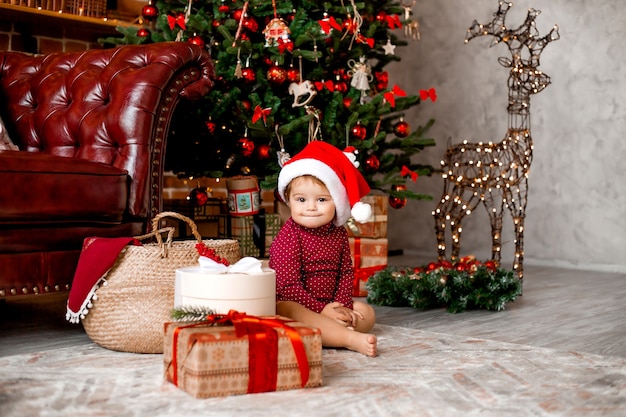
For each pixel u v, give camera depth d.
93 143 2.42
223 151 3.21
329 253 2.20
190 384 1.48
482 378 1.69
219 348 1.48
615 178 4.34
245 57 3.09
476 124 4.91
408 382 1.63
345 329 1.96
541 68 4.64
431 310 2.81
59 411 1.38
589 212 4.45
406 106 3.44
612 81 4.36
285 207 3.30
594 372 1.77
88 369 1.72
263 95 3.19
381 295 2.88
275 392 1.52
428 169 3.50
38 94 2.66
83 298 1.95
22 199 2.05
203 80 2.53
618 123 4.33
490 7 4.83
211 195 4.14
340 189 2.11
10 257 2.04
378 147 3.19
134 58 2.50
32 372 1.68
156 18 3.35
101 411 1.38
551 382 1.66
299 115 3.21
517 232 3.42
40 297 3.02
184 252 2.00
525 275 4.08
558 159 4.57
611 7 4.36
